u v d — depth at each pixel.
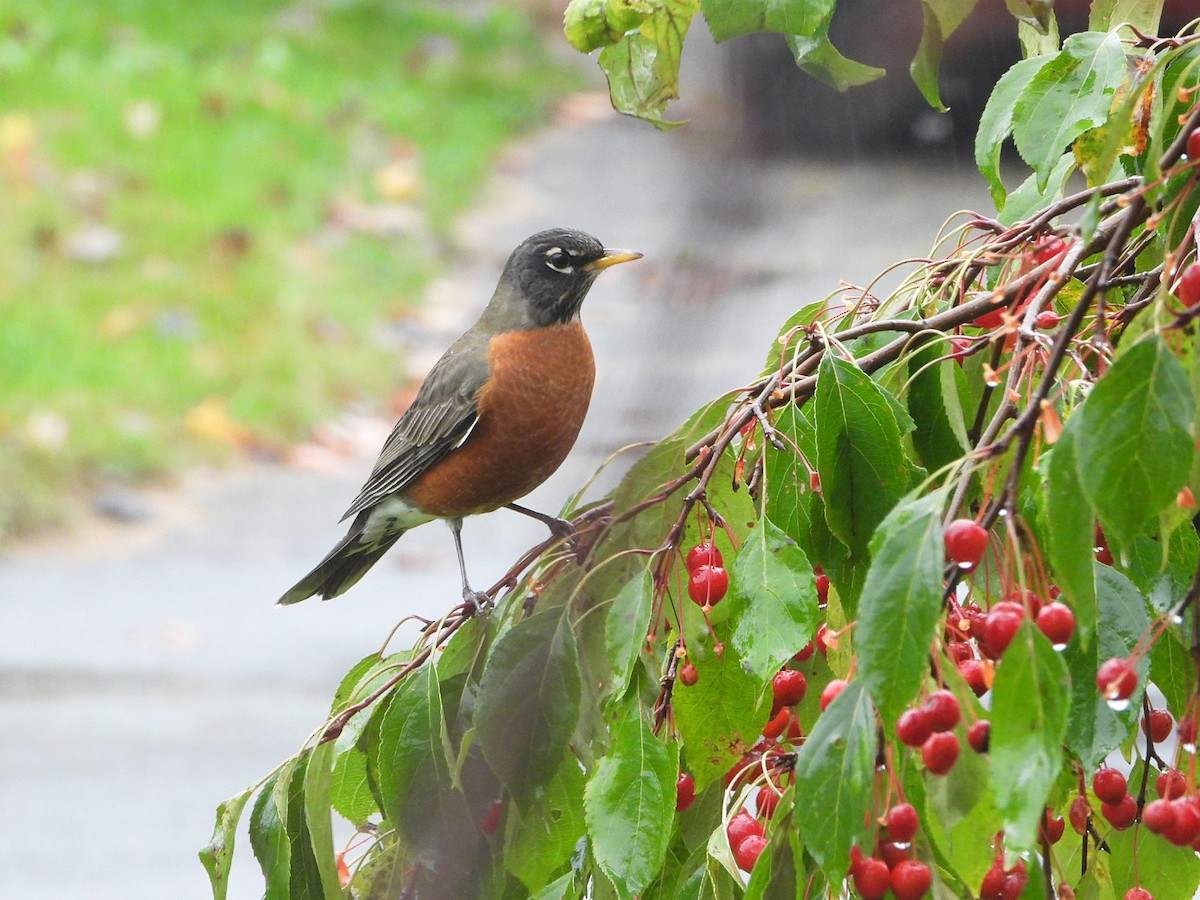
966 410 4.84
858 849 3.87
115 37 32.47
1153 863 4.58
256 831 4.84
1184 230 4.36
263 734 12.57
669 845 4.96
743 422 4.49
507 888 5.07
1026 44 5.51
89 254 23.44
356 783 5.21
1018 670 3.29
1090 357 4.29
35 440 18.36
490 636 4.88
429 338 22.69
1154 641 3.88
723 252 6.88
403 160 28.66
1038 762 3.23
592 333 14.57
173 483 18.38
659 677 4.65
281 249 24.41
